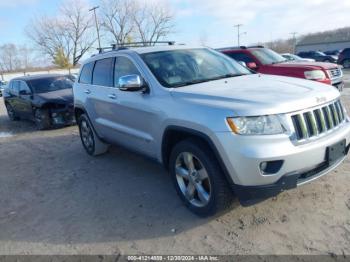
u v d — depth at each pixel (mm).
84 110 5789
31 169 5855
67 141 7715
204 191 3484
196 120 3234
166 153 3912
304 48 72250
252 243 3059
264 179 2949
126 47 5031
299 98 3121
